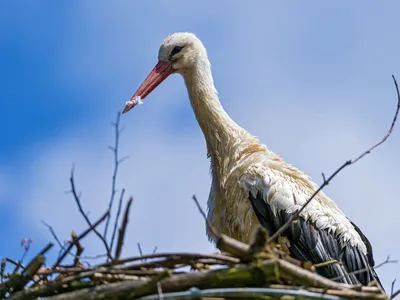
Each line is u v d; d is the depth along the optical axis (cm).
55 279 917
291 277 882
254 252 869
